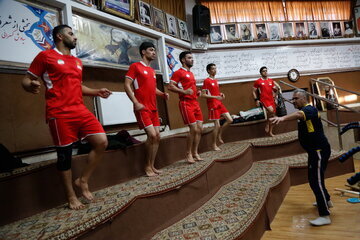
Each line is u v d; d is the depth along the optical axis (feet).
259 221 7.82
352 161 14.39
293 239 7.56
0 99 8.34
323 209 8.43
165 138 11.07
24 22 9.20
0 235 5.05
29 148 8.93
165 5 18.45
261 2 23.15
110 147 8.52
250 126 18.08
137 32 14.78
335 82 24.31
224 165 11.14
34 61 5.95
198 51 20.44
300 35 23.75
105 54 12.44
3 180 5.90
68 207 6.36
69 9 10.56
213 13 21.68
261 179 11.11
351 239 7.14
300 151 15.81
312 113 8.68
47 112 6.03
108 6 12.73
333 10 24.97
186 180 8.13
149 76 8.81
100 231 5.25
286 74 22.95
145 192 6.76
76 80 6.35
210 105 13.75
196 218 7.46
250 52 22.25
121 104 12.80
